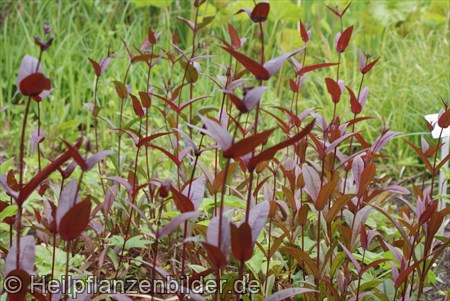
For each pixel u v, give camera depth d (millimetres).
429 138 3877
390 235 2711
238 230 1551
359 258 2309
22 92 1519
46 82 1489
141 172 2689
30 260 1690
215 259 1585
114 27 5504
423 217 1982
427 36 5199
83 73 4609
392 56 4938
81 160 1522
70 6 5160
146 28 5328
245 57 1500
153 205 2627
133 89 4516
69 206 1583
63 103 4340
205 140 3877
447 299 2322
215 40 5195
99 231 2535
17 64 4789
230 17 5191
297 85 2672
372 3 5363
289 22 5633
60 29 5168
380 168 3963
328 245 2412
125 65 4715
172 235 2762
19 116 4441
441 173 2830
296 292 1777
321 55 5383
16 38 5055
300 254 2096
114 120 4281
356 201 2461
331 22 5602
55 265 2371
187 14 5449
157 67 4672
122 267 2586
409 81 4465
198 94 4555
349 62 5078
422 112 4227
